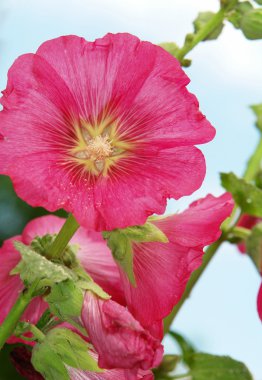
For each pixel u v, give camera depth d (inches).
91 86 27.6
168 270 27.9
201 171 27.1
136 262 28.1
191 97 27.2
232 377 34.7
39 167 26.7
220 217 28.3
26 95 27.0
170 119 27.3
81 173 27.2
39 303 30.0
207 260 34.0
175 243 28.0
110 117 27.8
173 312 33.0
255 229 34.0
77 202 26.5
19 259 29.9
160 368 34.1
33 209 42.3
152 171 27.2
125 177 27.2
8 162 26.5
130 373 26.7
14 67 27.0
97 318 27.1
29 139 26.9
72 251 28.9
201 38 31.7
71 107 27.6
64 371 28.0
